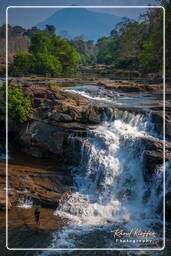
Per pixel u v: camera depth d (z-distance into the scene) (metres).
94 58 177.25
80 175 24.14
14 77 60.97
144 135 25.19
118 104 31.30
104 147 24.69
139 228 19.33
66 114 26.98
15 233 18.39
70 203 21.45
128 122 27.14
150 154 22.44
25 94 29.52
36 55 71.25
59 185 22.84
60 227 19.20
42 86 35.97
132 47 97.25
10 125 28.67
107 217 20.69
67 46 86.69
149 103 32.41
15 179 22.62
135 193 22.53
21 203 21.34
